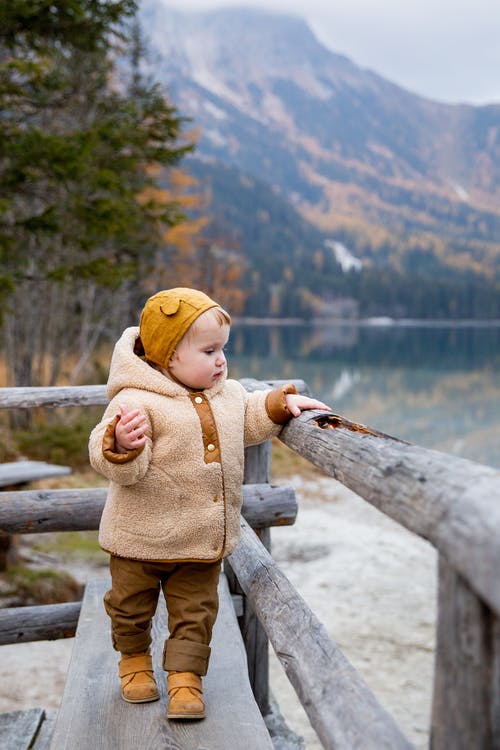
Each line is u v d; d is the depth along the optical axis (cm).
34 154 767
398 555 825
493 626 97
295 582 736
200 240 3178
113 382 201
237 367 4516
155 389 195
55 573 614
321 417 192
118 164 977
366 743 117
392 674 541
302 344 7969
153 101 1124
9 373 1559
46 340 1662
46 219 805
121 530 197
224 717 197
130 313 1880
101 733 188
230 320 202
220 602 285
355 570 771
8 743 288
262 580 220
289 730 321
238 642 247
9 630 297
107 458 175
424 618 649
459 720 101
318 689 144
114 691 211
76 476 1015
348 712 129
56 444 1084
